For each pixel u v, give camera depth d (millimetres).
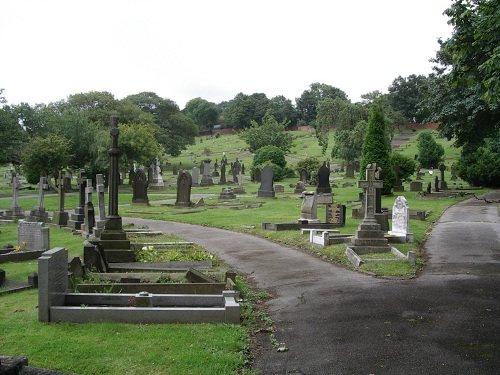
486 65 11070
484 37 12109
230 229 22109
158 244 16641
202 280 10562
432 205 29484
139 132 54500
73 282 9750
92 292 9477
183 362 6359
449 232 18547
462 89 29438
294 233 19031
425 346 7043
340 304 9414
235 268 13438
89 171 56031
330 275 12164
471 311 8664
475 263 12906
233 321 8039
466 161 45031
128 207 33062
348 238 16125
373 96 60938
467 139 32094
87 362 6320
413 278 11477
